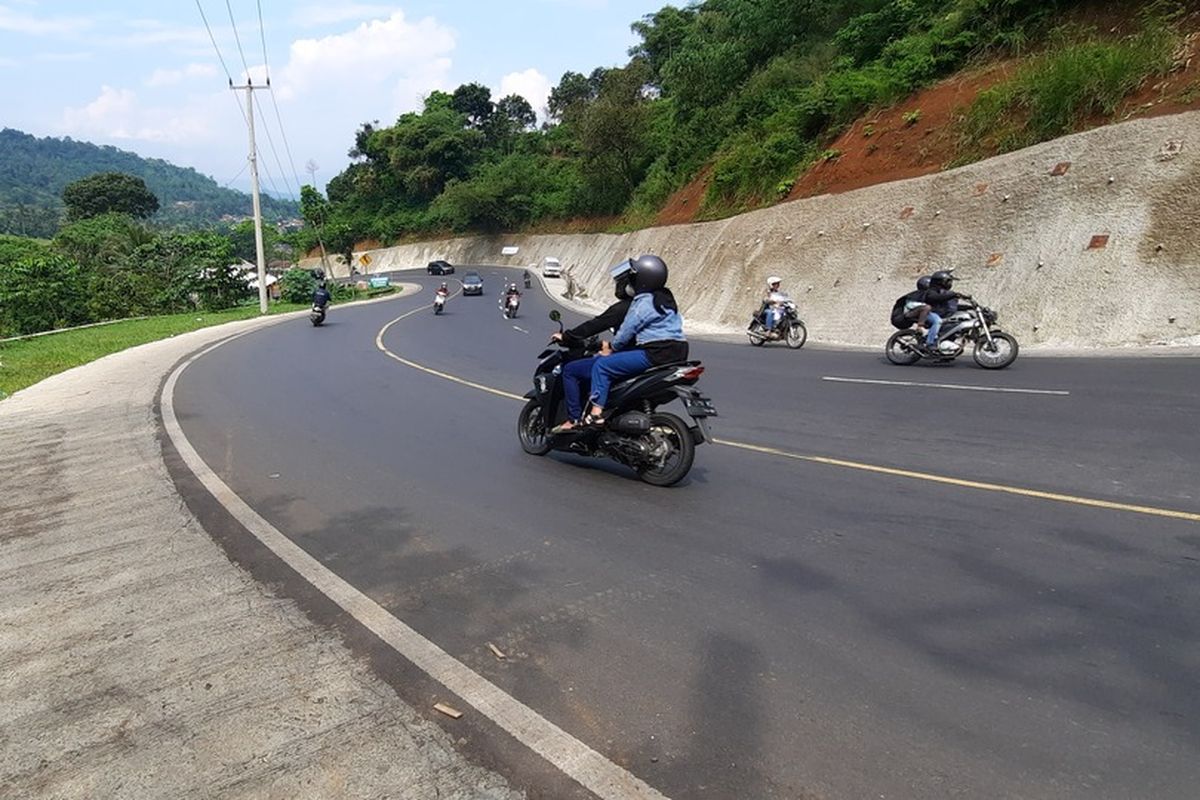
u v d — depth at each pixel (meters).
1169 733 2.81
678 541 5.02
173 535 5.45
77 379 14.59
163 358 18.23
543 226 72.88
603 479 6.62
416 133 92.12
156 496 6.45
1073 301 14.52
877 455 6.92
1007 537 4.76
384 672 3.48
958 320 12.09
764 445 7.55
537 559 4.82
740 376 12.52
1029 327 15.02
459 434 8.65
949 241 18.09
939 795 2.55
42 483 7.05
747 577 4.39
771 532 5.10
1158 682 3.13
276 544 5.22
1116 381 9.68
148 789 2.70
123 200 108.50
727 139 37.50
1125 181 14.89
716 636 3.72
